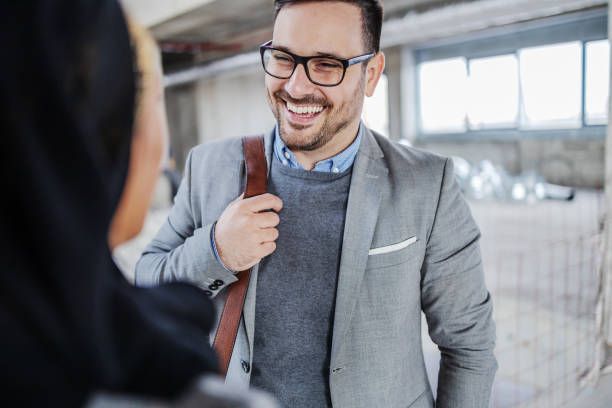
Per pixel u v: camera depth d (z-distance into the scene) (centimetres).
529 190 904
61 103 25
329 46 98
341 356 104
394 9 718
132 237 43
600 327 271
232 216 100
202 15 813
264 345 111
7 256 25
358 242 106
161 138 42
